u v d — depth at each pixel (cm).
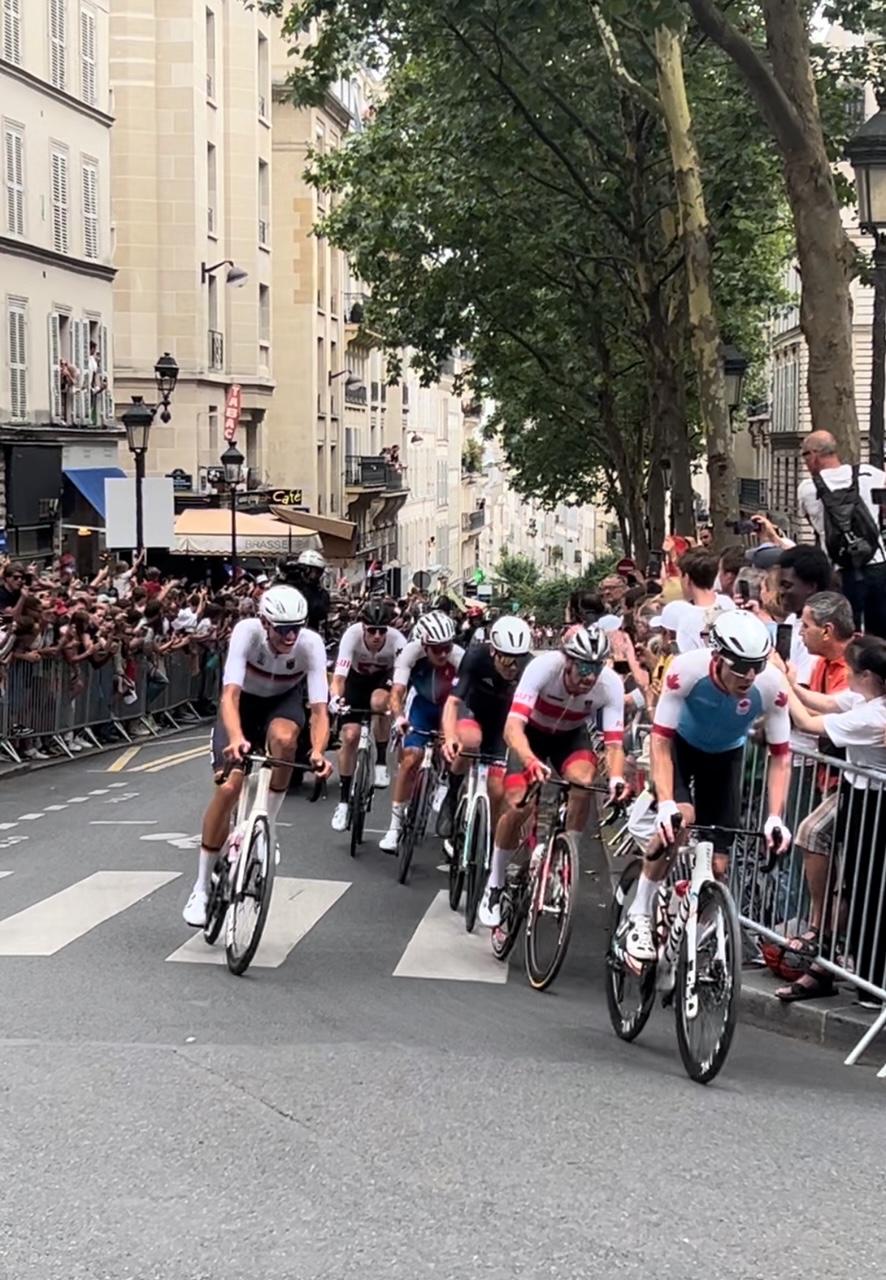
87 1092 582
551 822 889
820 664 821
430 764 1124
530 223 2681
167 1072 613
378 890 1075
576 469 4553
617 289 3077
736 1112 589
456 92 2166
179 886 1059
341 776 1245
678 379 2355
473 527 10088
